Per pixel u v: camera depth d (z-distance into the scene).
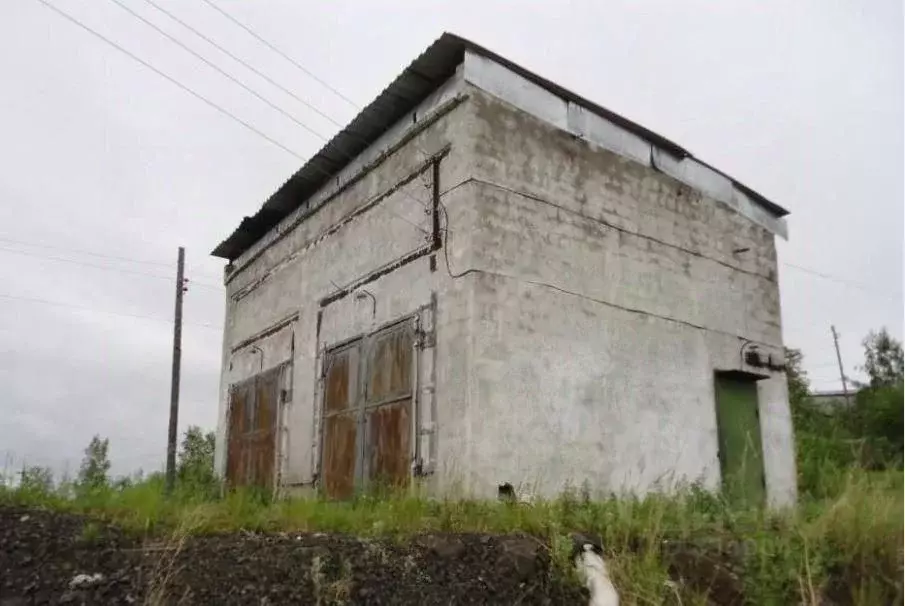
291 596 4.21
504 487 7.43
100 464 6.27
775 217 12.48
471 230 7.98
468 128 8.29
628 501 6.79
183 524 4.84
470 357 7.61
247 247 15.05
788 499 10.14
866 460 8.48
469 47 8.41
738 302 11.14
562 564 5.05
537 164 8.80
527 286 8.29
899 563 5.62
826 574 5.42
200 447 18.83
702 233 10.84
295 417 11.30
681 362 9.88
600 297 9.07
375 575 4.57
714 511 7.04
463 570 4.85
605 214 9.45
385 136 9.98
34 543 4.30
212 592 4.11
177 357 16.25
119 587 4.03
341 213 10.94
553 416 8.12
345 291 10.41
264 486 11.86
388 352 9.05
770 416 11.10
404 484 8.12
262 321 13.41
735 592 5.24
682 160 10.88
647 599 4.86
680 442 9.47
